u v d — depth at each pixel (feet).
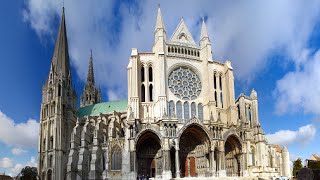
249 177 271.28
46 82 418.31
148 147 290.15
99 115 395.34
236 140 294.87
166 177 258.78
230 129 290.56
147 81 304.91
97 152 315.37
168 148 265.75
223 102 321.93
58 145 377.30
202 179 255.70
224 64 332.19
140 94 299.38
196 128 284.00
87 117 396.78
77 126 357.00
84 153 328.49
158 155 284.20
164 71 300.81
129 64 307.99
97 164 309.83
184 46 323.57
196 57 325.42
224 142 282.97
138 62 307.58
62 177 372.38
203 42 329.11
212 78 318.24
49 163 375.66
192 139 298.15
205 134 282.77
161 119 274.16
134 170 260.21
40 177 375.86
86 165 329.31
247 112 333.83
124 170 263.70
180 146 293.23
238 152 295.69
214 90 318.65
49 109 398.62
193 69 320.50
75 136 346.13
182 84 312.71
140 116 292.81
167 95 301.63
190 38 335.26
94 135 322.96
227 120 316.19
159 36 311.06
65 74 426.51
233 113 311.27
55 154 370.73
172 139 269.64
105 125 366.84
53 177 361.92
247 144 294.25
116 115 390.01
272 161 352.69
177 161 265.34
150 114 294.87
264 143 309.22
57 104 392.68
